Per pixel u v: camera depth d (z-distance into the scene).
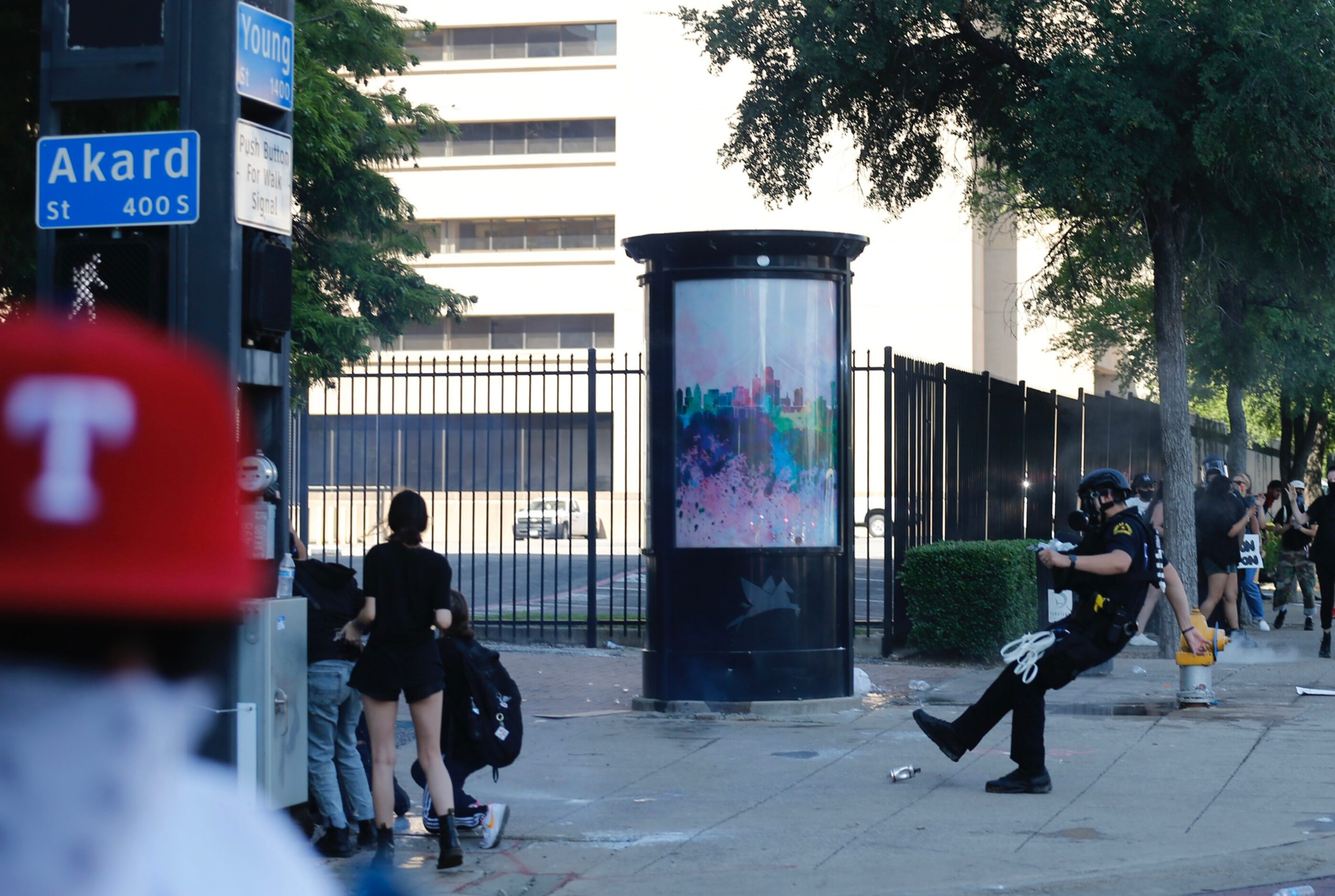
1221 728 11.05
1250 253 16.56
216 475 0.81
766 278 11.77
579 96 56.00
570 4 55.97
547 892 6.60
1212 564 16.53
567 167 55.84
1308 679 14.15
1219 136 14.02
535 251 56.06
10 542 0.77
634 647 16.31
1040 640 8.60
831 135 48.53
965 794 8.72
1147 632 17.75
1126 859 7.14
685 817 8.12
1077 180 14.57
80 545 0.77
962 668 14.84
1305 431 32.03
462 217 56.47
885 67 16.06
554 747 10.33
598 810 8.30
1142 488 17.45
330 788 7.23
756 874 6.89
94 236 6.77
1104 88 14.07
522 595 24.03
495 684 7.53
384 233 24.61
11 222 10.22
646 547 12.05
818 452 11.85
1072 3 15.41
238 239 6.72
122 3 6.74
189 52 6.68
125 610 0.79
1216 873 6.95
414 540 7.05
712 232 11.62
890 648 15.52
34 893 0.80
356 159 23.39
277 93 7.10
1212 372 24.14
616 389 49.84
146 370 0.80
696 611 11.71
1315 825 7.86
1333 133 13.98
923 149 17.16
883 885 6.69
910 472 15.98
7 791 0.81
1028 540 16.58
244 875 0.88
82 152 6.79
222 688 0.85
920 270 50.50
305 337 20.61
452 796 7.06
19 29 9.91
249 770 6.36
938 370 16.91
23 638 0.79
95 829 0.82
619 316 55.25
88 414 0.78
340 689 7.16
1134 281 24.02
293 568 7.18
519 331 56.03
